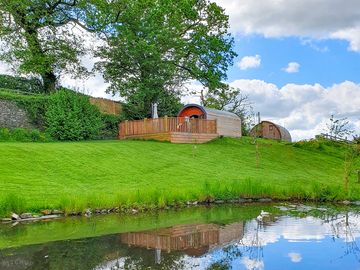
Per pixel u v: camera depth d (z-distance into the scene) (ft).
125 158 87.45
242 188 63.62
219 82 157.89
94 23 131.03
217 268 26.48
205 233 38.45
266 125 191.11
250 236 36.81
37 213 48.47
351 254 30.01
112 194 57.21
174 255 30.12
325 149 128.57
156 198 56.29
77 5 130.31
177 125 116.78
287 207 57.11
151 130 118.42
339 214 50.37
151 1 139.54
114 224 43.68
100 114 124.88
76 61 137.59
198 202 60.13
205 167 87.76
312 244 33.37
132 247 32.73
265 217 47.85
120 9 134.72
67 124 112.06
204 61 157.38
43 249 32.19
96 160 82.43
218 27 162.40
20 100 114.32
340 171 101.65
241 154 107.45
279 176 84.58
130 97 137.90
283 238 35.76
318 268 26.66
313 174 93.04
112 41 136.98
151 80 136.67
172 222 44.86
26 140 105.81
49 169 72.28
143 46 133.39
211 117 128.47
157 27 141.38
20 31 123.85
